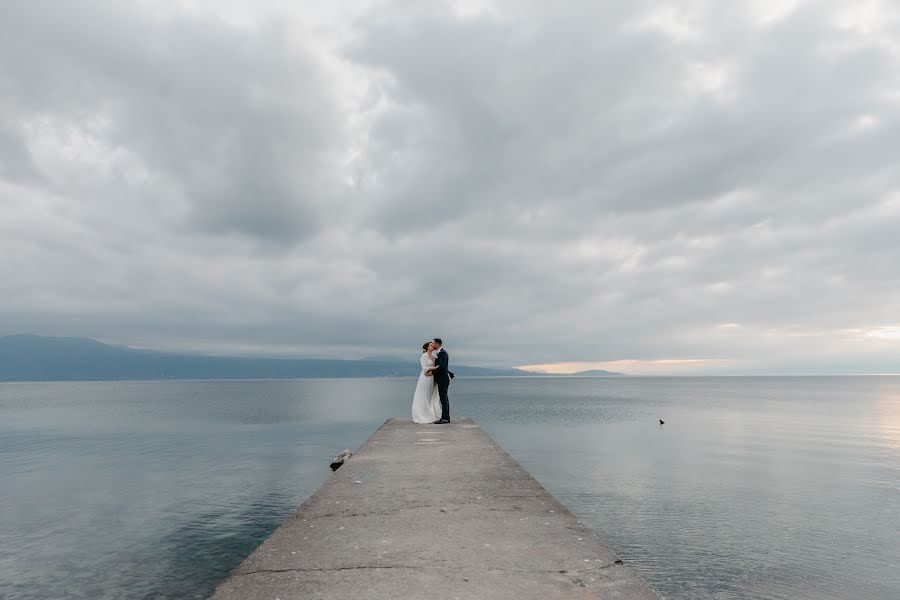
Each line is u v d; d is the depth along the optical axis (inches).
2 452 1567.4
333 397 5772.6
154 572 568.7
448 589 133.2
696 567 584.1
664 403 4183.1
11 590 520.1
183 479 1103.6
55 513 828.0
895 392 6643.7
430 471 299.3
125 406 4217.5
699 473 1125.7
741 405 3905.0
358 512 211.8
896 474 1115.9
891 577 555.2
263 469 1218.6
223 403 4591.5
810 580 548.4
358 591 132.1
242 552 634.8
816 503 858.1
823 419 2618.1
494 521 198.1
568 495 915.4
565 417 2738.7
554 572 145.4
